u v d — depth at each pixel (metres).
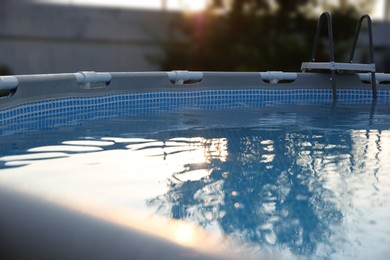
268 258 1.72
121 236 1.84
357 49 12.91
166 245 1.78
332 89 7.26
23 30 12.45
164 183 2.62
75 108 5.51
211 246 1.79
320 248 1.81
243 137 4.07
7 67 12.40
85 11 12.64
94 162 3.07
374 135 4.27
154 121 4.90
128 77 6.15
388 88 7.65
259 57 12.87
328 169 3.00
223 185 2.61
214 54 12.95
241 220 2.08
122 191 2.45
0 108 4.38
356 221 2.10
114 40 12.76
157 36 12.91
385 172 2.94
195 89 6.79
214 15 13.01
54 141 3.74
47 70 12.62
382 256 1.75
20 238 1.88
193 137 4.02
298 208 2.25
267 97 7.24
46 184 2.55
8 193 2.37
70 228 1.92
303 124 4.86
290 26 13.34
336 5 12.97
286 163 3.14
